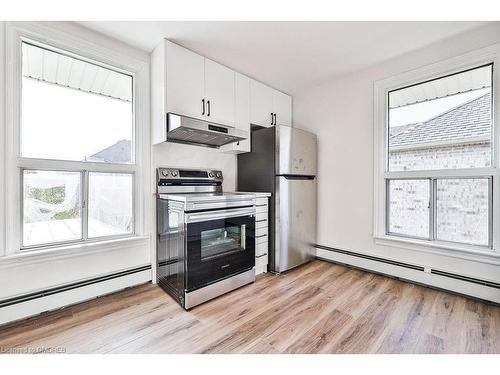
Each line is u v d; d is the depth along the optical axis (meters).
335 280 2.49
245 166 3.00
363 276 2.60
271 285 2.37
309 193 3.03
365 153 2.74
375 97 2.64
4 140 1.65
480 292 2.01
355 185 2.83
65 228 1.95
